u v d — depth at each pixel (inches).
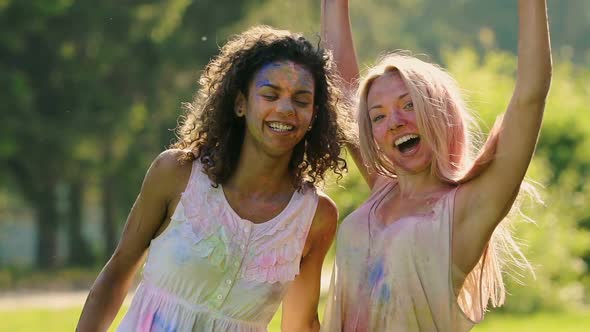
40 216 1892.2
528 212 856.9
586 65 3373.5
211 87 268.1
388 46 2787.9
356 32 2684.5
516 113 244.2
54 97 1787.6
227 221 262.1
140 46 1791.3
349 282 262.1
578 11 3474.4
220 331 261.6
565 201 1042.7
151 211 266.5
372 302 255.8
